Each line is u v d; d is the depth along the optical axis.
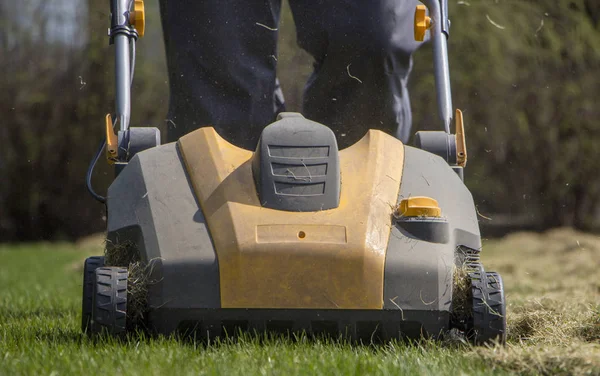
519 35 47.59
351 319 11.48
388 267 11.56
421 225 11.96
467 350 11.30
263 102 15.10
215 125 15.04
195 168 12.73
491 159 48.03
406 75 15.56
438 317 11.69
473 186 47.91
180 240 11.82
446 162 13.84
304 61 23.45
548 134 47.81
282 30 31.44
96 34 52.41
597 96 47.66
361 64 15.01
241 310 11.44
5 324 14.95
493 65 47.06
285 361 10.12
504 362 10.42
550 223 49.09
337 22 14.80
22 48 55.22
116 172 13.66
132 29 14.65
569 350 11.05
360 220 11.83
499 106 47.38
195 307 11.48
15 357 10.74
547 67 47.69
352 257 11.44
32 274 33.06
